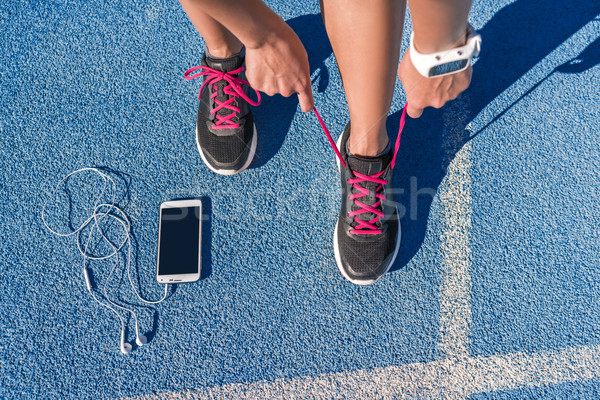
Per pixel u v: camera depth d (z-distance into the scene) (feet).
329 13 2.96
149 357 4.10
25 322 4.20
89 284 4.24
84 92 4.74
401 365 4.04
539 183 4.40
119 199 4.45
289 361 4.07
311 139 4.57
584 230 4.29
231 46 3.97
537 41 4.72
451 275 4.21
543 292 4.16
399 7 2.76
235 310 4.19
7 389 4.05
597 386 3.94
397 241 4.15
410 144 4.50
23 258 4.34
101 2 4.97
